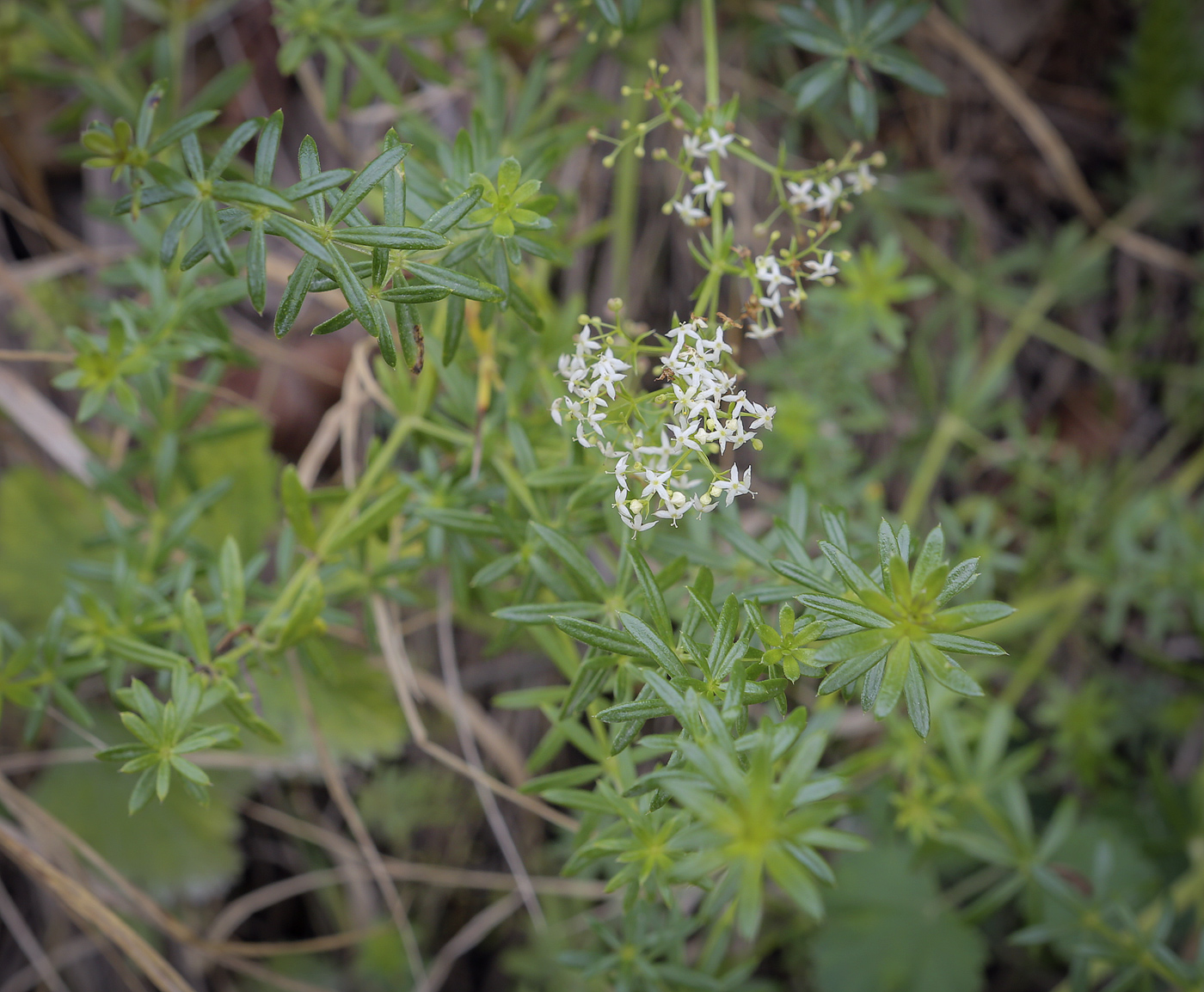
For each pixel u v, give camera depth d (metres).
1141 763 0.39
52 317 0.37
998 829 0.30
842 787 0.19
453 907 0.38
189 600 0.24
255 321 0.38
